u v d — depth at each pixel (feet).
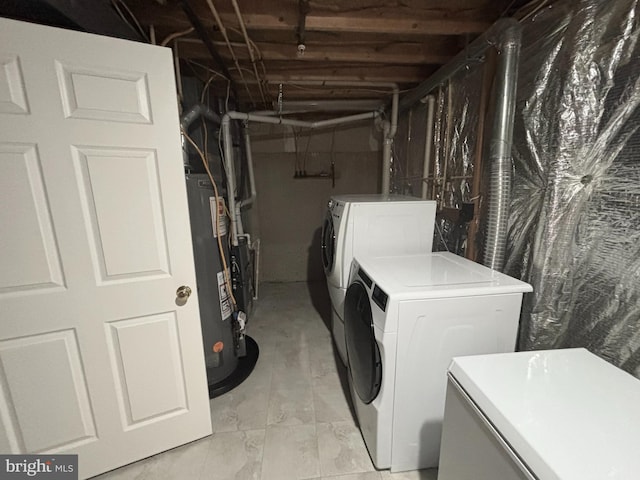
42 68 3.56
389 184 11.00
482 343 4.29
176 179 4.50
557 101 4.31
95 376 4.43
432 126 8.18
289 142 12.54
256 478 4.61
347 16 5.13
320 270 13.69
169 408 5.03
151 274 4.57
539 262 4.60
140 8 5.06
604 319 3.92
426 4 5.11
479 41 5.15
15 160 3.60
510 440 2.31
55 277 4.01
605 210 3.86
